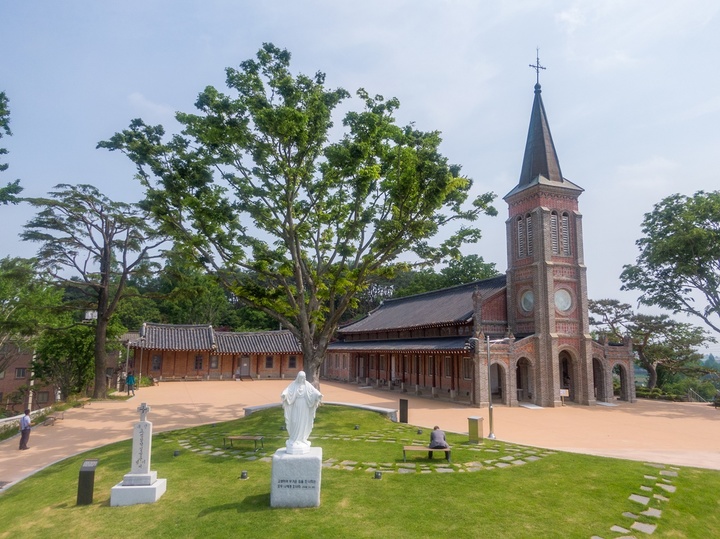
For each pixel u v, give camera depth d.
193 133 21.27
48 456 17.69
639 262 38.81
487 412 27.75
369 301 80.00
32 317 36.28
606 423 24.44
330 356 55.66
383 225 21.28
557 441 19.34
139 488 11.38
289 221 21.84
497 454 15.36
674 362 43.44
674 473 13.62
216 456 15.38
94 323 34.78
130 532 9.80
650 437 20.64
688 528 10.08
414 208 20.95
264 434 18.41
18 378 46.75
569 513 10.48
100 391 32.84
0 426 22.23
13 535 10.04
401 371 42.44
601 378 34.34
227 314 73.50
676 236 33.75
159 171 21.23
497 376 36.06
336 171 21.59
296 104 20.84
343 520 9.98
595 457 15.30
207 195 21.47
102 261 33.56
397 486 12.01
